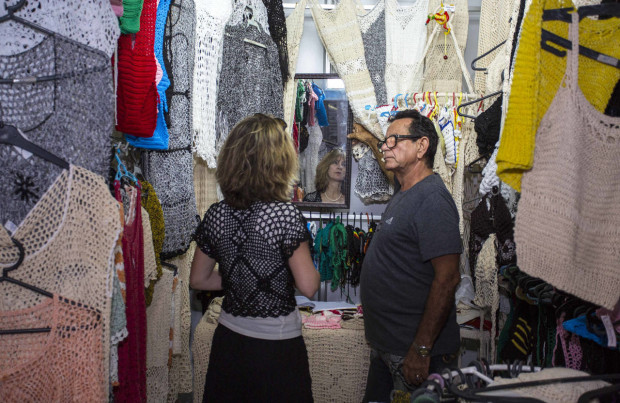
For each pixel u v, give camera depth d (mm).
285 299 1286
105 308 984
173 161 1824
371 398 1718
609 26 899
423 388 866
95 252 982
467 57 2662
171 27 1733
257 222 1257
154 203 1711
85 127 979
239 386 1256
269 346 1249
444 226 1429
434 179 1558
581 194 851
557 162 833
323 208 2648
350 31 2418
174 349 2000
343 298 2711
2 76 939
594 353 1147
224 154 1300
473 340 2447
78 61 972
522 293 1473
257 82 2273
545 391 788
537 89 830
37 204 939
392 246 1542
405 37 2445
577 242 841
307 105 2568
